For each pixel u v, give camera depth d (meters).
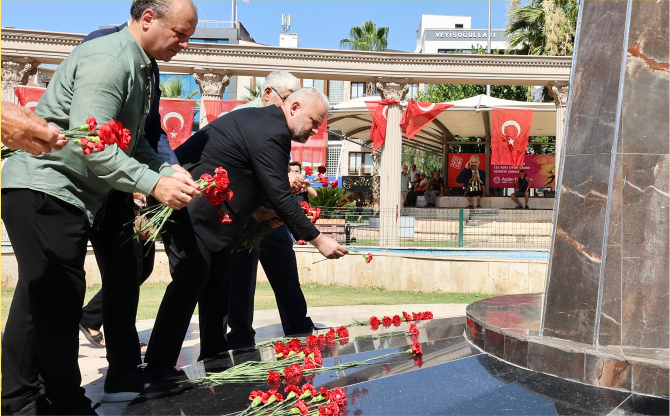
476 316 2.89
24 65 12.85
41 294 2.33
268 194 2.87
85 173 2.37
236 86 33.53
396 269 9.70
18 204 2.31
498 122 14.34
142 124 2.62
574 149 2.50
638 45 2.38
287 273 4.14
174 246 2.87
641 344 2.27
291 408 2.07
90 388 3.08
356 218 11.00
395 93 13.91
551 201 21.41
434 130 23.19
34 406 2.38
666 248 2.29
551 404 1.97
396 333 3.38
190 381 2.51
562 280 2.43
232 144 2.85
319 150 13.26
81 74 2.25
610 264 2.31
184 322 2.93
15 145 1.73
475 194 22.27
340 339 3.29
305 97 2.96
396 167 13.85
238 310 4.12
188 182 2.40
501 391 2.12
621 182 2.34
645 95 2.36
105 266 2.86
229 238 2.93
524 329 2.55
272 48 13.42
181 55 13.27
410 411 1.97
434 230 11.41
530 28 23.14
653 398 2.02
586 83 2.51
